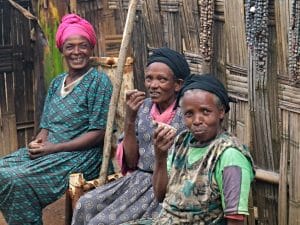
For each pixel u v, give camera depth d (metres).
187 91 2.41
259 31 2.85
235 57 3.08
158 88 2.91
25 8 4.87
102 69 3.83
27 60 4.90
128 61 3.67
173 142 2.54
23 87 4.95
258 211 3.14
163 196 2.58
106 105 3.52
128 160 3.09
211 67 3.25
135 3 3.30
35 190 3.39
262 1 2.81
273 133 2.96
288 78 2.83
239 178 2.28
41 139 3.56
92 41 3.58
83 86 3.55
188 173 2.41
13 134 4.97
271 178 3.00
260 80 2.94
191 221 2.37
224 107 2.44
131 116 2.98
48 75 4.66
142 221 2.88
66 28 3.54
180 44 3.47
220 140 2.38
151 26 3.65
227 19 3.07
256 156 3.07
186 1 3.33
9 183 3.35
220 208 2.36
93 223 2.88
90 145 3.51
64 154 3.50
